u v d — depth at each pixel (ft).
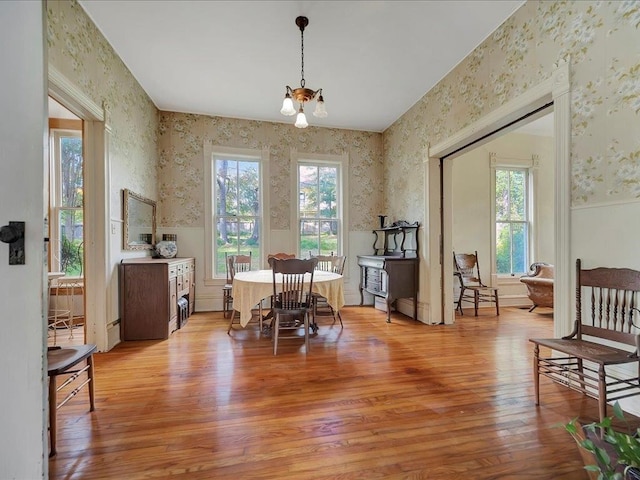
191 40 9.04
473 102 9.64
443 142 11.29
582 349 5.52
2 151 2.80
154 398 6.32
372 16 8.09
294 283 9.05
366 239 16.46
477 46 9.40
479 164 15.93
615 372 6.03
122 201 10.21
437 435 5.13
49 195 13.20
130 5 7.64
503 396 6.45
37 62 2.85
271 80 11.31
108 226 9.14
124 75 10.28
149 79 11.24
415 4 7.69
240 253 15.07
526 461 4.52
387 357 8.67
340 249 16.17
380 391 6.65
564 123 6.73
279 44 9.24
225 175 14.92
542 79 7.27
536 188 16.49
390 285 12.76
